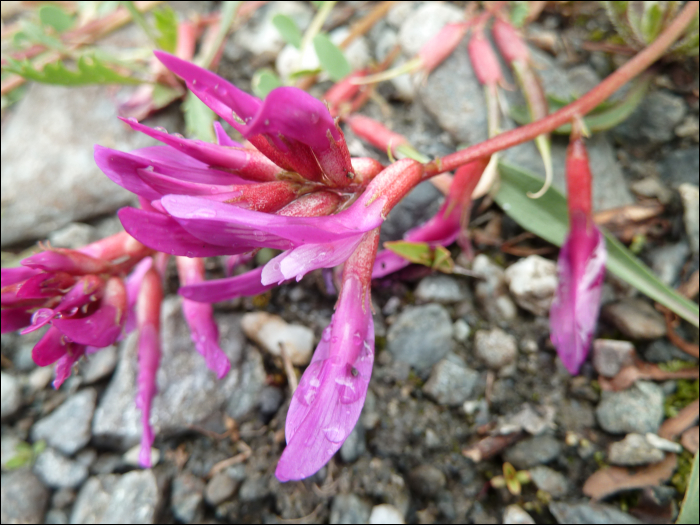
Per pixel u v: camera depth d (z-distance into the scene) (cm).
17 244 8
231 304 7
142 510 6
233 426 6
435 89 7
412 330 7
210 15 9
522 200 7
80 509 6
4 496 6
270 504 6
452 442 6
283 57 8
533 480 6
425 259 6
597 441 6
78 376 7
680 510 5
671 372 6
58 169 8
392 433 6
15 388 7
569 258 6
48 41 8
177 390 6
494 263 7
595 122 7
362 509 6
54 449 6
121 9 9
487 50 7
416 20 8
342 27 9
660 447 6
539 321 7
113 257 5
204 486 6
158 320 6
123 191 8
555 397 6
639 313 6
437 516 6
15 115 8
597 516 5
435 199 7
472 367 6
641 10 7
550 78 8
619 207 7
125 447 6
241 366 7
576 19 8
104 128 8
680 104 7
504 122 7
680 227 7
